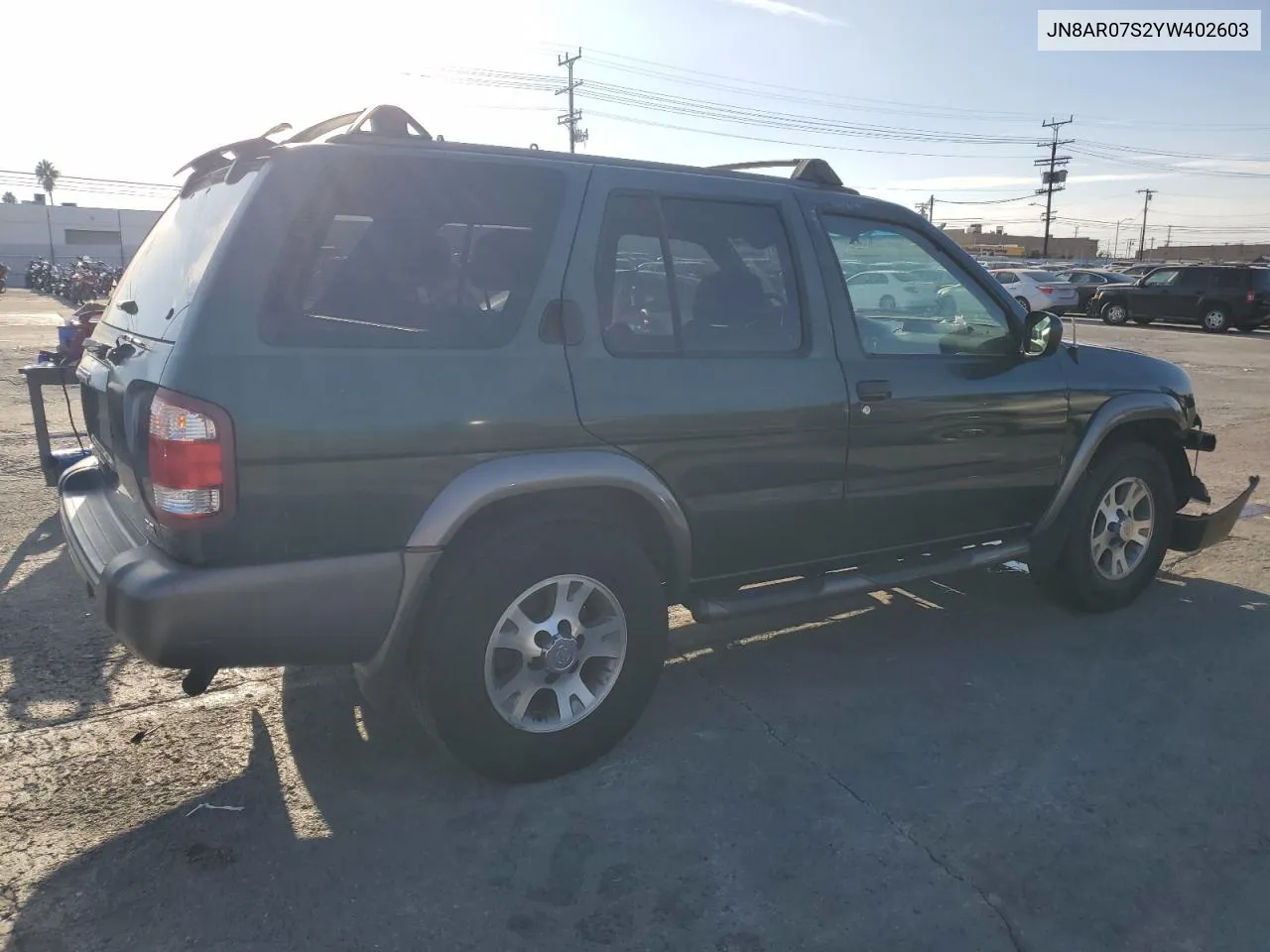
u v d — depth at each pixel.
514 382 2.91
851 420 3.62
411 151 2.93
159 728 3.47
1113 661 4.22
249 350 2.58
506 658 3.06
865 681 3.99
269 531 2.61
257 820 2.93
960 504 4.10
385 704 3.18
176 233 3.22
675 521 3.27
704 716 3.66
